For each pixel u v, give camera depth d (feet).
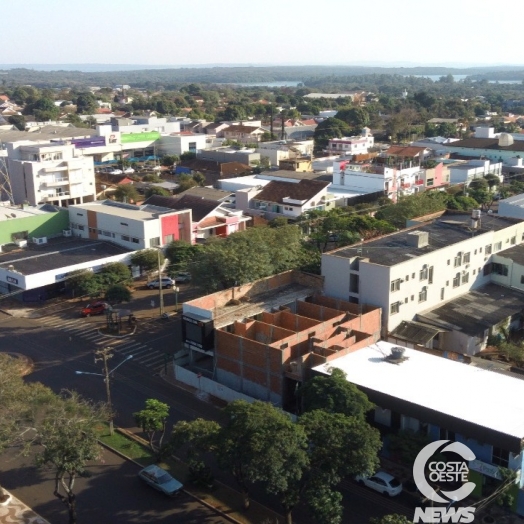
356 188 434.71
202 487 148.97
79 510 142.82
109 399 175.83
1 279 278.05
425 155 549.95
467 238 243.81
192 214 357.41
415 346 203.72
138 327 247.09
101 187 475.31
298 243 269.85
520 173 514.68
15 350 227.81
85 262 285.64
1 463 161.38
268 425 126.11
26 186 407.85
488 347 218.18
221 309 211.20
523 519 137.90
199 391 196.65
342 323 201.05
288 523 130.41
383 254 226.58
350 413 148.56
